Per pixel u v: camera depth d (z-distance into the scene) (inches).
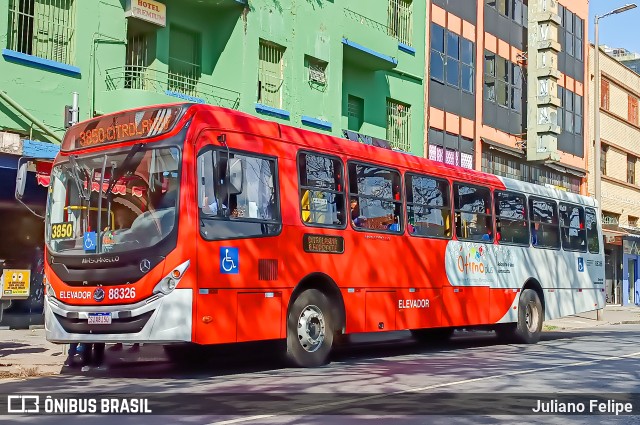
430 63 1104.8
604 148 1615.4
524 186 663.1
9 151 570.6
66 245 395.2
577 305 723.4
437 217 553.6
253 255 401.1
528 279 653.3
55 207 408.8
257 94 800.9
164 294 360.2
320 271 445.4
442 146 1126.4
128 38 754.2
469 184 592.1
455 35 1166.3
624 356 537.3
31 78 614.5
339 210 466.0
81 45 653.9
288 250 424.5
